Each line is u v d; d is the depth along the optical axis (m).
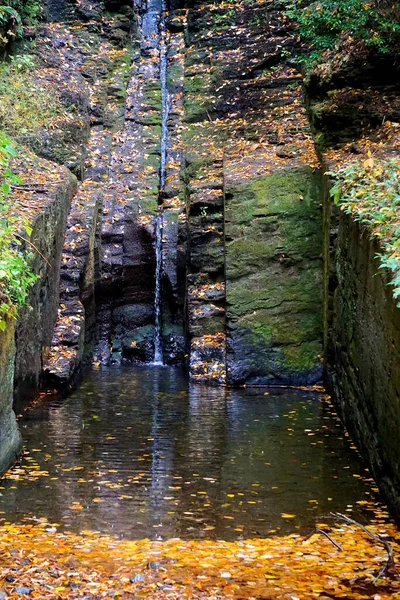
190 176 15.32
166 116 17.67
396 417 6.48
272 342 11.93
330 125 13.27
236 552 5.47
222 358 12.10
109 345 14.37
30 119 14.88
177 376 12.62
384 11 13.48
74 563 5.13
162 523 6.21
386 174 9.40
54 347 11.83
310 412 10.10
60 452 8.17
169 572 4.98
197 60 18.67
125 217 14.94
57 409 10.05
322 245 12.27
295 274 12.26
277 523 6.25
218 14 19.47
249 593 4.64
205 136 16.41
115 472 7.55
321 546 5.65
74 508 6.54
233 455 8.16
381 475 7.03
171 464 7.83
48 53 17.52
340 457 8.16
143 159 16.38
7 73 15.78
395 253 6.74
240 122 16.34
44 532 5.91
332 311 11.22
